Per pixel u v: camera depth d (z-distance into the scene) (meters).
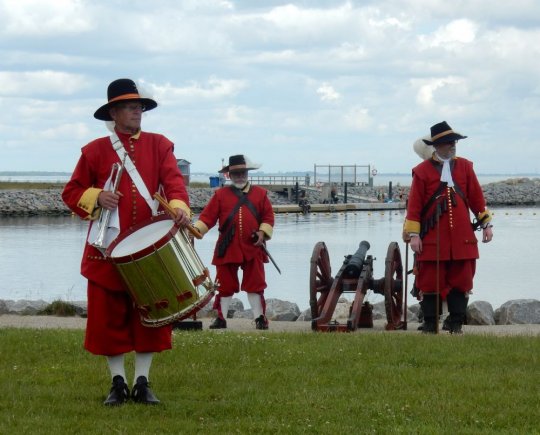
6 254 32.94
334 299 13.18
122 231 7.87
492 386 8.61
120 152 8.00
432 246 12.08
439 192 12.08
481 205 12.23
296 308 17.22
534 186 93.25
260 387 8.70
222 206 14.22
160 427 7.33
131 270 7.50
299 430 7.27
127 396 8.14
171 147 8.16
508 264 29.33
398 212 66.44
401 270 13.88
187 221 7.72
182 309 7.61
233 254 14.08
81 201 7.85
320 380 8.97
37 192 68.12
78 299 21.28
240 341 10.92
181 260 7.58
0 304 16.33
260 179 81.50
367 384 8.77
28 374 9.29
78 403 8.09
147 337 7.93
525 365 9.56
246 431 7.27
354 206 68.81
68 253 33.31
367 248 14.20
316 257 13.12
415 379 8.90
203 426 7.40
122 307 7.89
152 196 7.98
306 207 65.25
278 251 33.62
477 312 14.68
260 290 14.18
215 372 9.31
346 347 10.49
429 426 7.33
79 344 10.59
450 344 10.62
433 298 12.25
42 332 11.45
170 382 8.87
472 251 12.15
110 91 8.04
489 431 7.21
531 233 44.66
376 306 16.45
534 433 7.14
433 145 12.19
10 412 7.82
